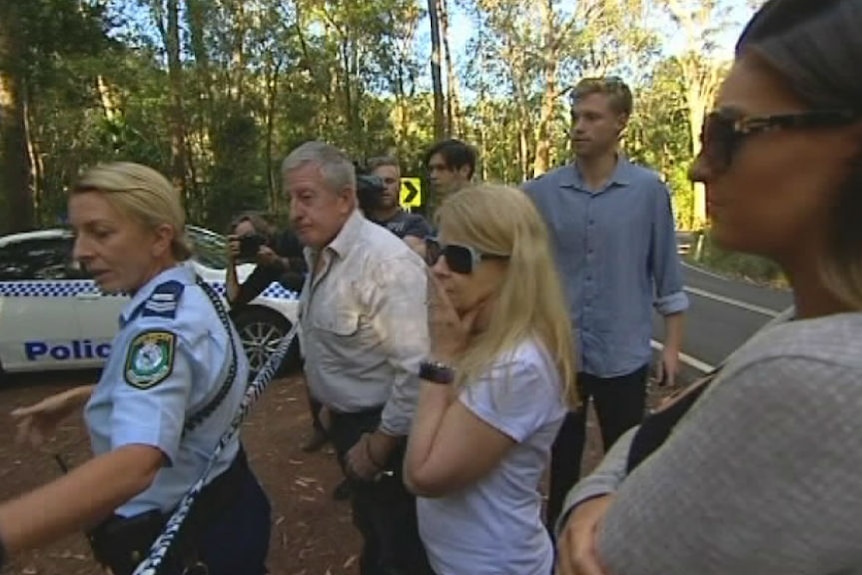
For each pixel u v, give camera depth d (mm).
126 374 1623
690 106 38531
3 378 7406
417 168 20828
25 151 11711
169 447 1577
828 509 640
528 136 38562
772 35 737
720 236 788
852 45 689
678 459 734
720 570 691
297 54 23906
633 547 758
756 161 738
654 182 3279
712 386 744
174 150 21531
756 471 667
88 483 1418
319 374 2877
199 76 21781
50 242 7254
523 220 1820
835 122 701
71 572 3701
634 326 3299
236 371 1894
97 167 1814
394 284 2611
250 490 2023
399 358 2523
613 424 3369
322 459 5113
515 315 1780
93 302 7188
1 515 1302
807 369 651
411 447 1796
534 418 1758
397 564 2537
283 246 5051
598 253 3246
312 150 2730
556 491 3480
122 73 19109
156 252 1813
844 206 710
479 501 1800
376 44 26188
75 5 12320
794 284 766
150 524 1785
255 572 2027
